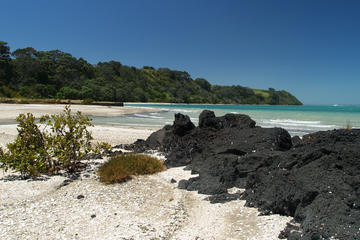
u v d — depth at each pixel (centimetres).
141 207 579
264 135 897
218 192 643
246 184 621
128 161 873
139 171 828
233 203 573
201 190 659
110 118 3362
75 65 11731
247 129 995
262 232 436
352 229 370
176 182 754
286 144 901
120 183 730
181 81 17800
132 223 498
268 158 684
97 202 601
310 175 509
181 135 1229
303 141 806
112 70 13888
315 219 405
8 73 9131
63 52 12081
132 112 4491
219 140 959
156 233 456
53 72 10538
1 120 2625
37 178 757
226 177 695
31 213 538
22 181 728
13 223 492
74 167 852
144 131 1955
